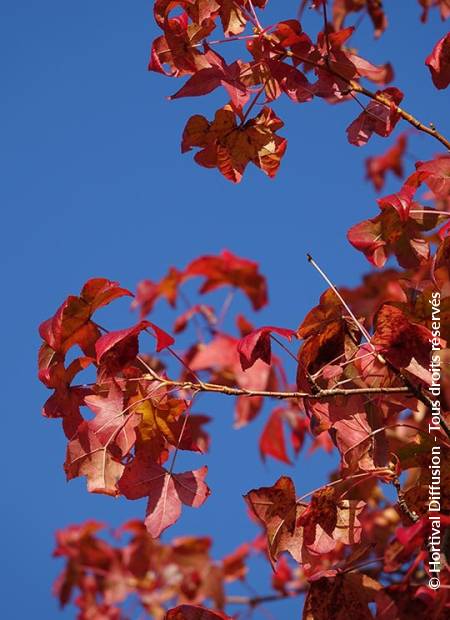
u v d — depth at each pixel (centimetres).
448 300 117
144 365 121
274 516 117
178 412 119
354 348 120
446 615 111
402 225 120
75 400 121
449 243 117
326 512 117
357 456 119
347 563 117
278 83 124
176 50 123
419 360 116
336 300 119
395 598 112
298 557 116
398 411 120
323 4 124
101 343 117
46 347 122
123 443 119
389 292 124
